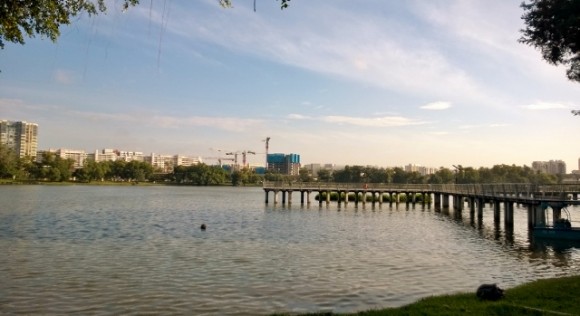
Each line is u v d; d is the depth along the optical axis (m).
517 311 14.00
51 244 33.72
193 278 23.52
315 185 80.56
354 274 24.88
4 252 30.03
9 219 50.59
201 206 79.25
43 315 17.42
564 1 18.28
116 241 35.84
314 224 50.44
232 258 29.12
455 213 66.50
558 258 30.33
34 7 13.79
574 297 15.54
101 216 57.03
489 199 53.78
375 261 28.67
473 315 13.67
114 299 19.64
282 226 48.28
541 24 19.33
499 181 178.12
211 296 20.28
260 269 25.88
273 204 82.88
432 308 14.65
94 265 26.39
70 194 110.94
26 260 27.50
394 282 23.19
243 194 138.75
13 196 94.38
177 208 73.62
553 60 20.55
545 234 37.94
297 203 89.56
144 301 19.41
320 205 79.31
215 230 44.25
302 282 22.94
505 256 30.95
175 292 20.84
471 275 25.05
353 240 37.97
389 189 80.94
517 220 59.00
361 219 56.56
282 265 27.08
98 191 134.38
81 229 43.12
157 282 22.59
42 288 21.17
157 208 72.81
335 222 52.72
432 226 49.31
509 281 23.73
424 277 24.41
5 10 13.45
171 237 38.75
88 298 19.73
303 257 29.78
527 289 17.25
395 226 49.00
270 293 20.88
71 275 23.81
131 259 28.36
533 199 41.66
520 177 178.50
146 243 35.03
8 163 162.25
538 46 20.42
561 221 39.12
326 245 35.12
